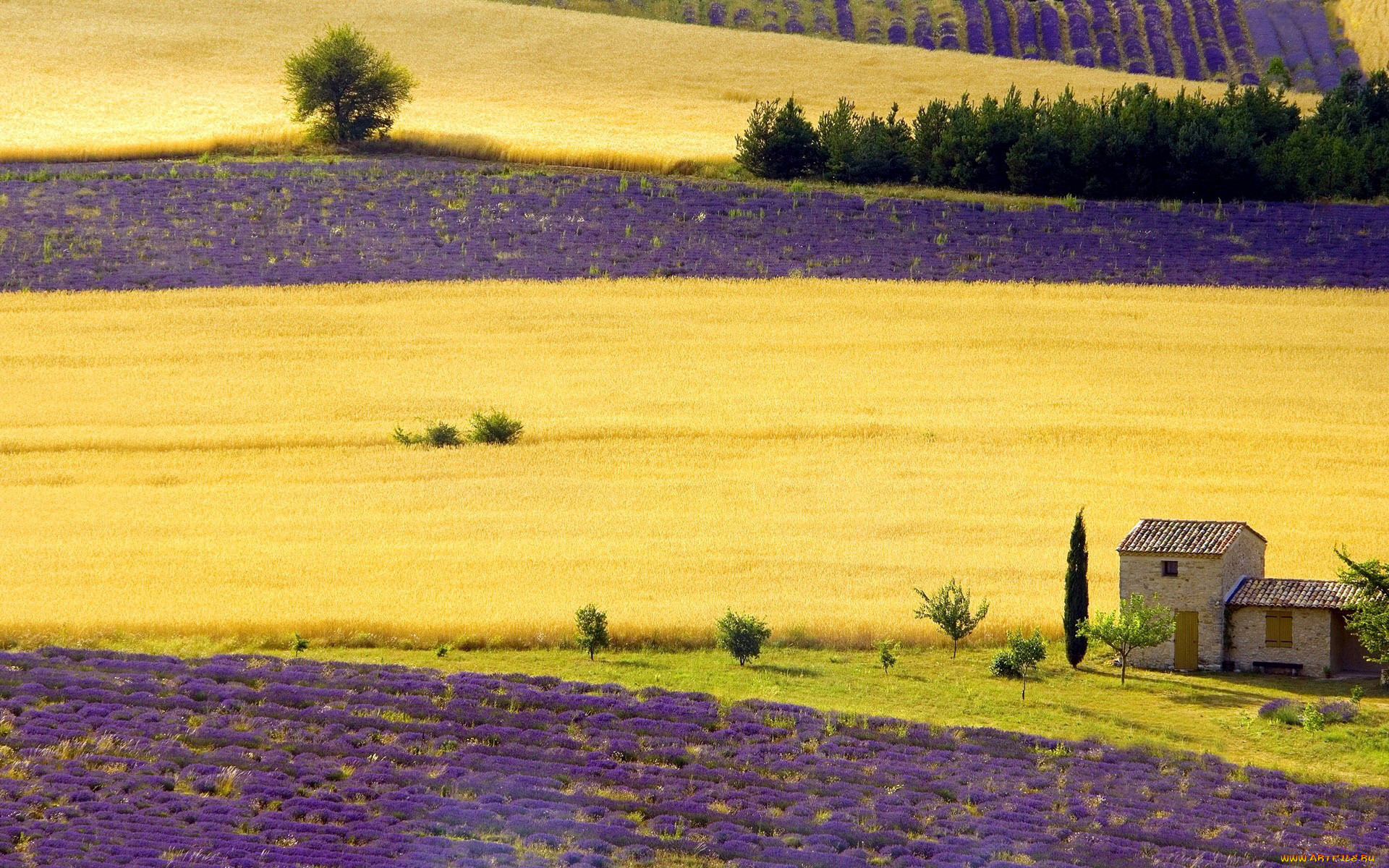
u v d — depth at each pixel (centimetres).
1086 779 13475
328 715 14375
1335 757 14788
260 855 11006
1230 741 15225
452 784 12769
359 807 12175
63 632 17538
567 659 17400
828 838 11650
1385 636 16762
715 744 14025
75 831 11306
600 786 12850
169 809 12006
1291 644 17962
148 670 15725
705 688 16325
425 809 12112
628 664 17238
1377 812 12912
